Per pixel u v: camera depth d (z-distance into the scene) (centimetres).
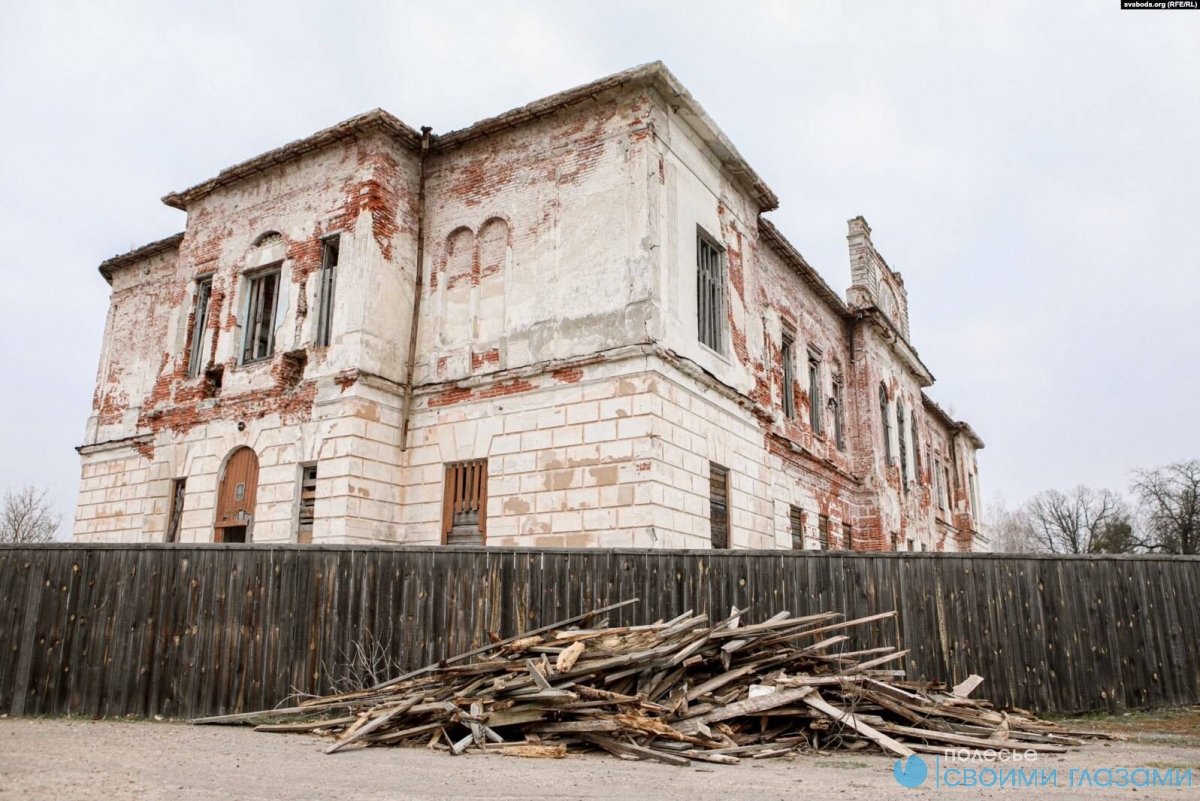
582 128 1675
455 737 826
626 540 1420
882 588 1141
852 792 593
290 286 1805
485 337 1700
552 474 1531
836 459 2547
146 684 1075
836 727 819
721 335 1797
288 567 1109
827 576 1142
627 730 783
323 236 1786
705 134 1778
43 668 1084
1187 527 6228
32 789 539
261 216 1909
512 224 1720
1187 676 1135
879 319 2792
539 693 805
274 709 998
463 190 1808
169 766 660
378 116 1728
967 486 4244
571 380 1559
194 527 1780
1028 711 1087
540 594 1109
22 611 1102
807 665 914
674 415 1527
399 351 1744
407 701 860
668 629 913
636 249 1545
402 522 1678
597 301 1566
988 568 1154
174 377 1953
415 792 570
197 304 2005
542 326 1622
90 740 813
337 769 667
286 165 1888
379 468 1650
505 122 1733
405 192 1819
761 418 1906
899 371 3184
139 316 2511
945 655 1120
